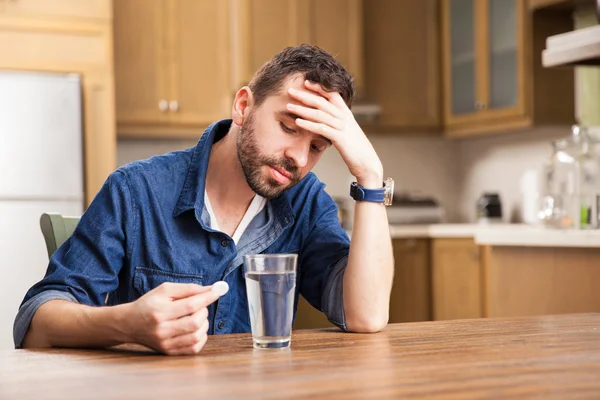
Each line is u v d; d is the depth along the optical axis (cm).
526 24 416
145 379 95
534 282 277
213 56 446
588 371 98
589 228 277
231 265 151
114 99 418
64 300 130
